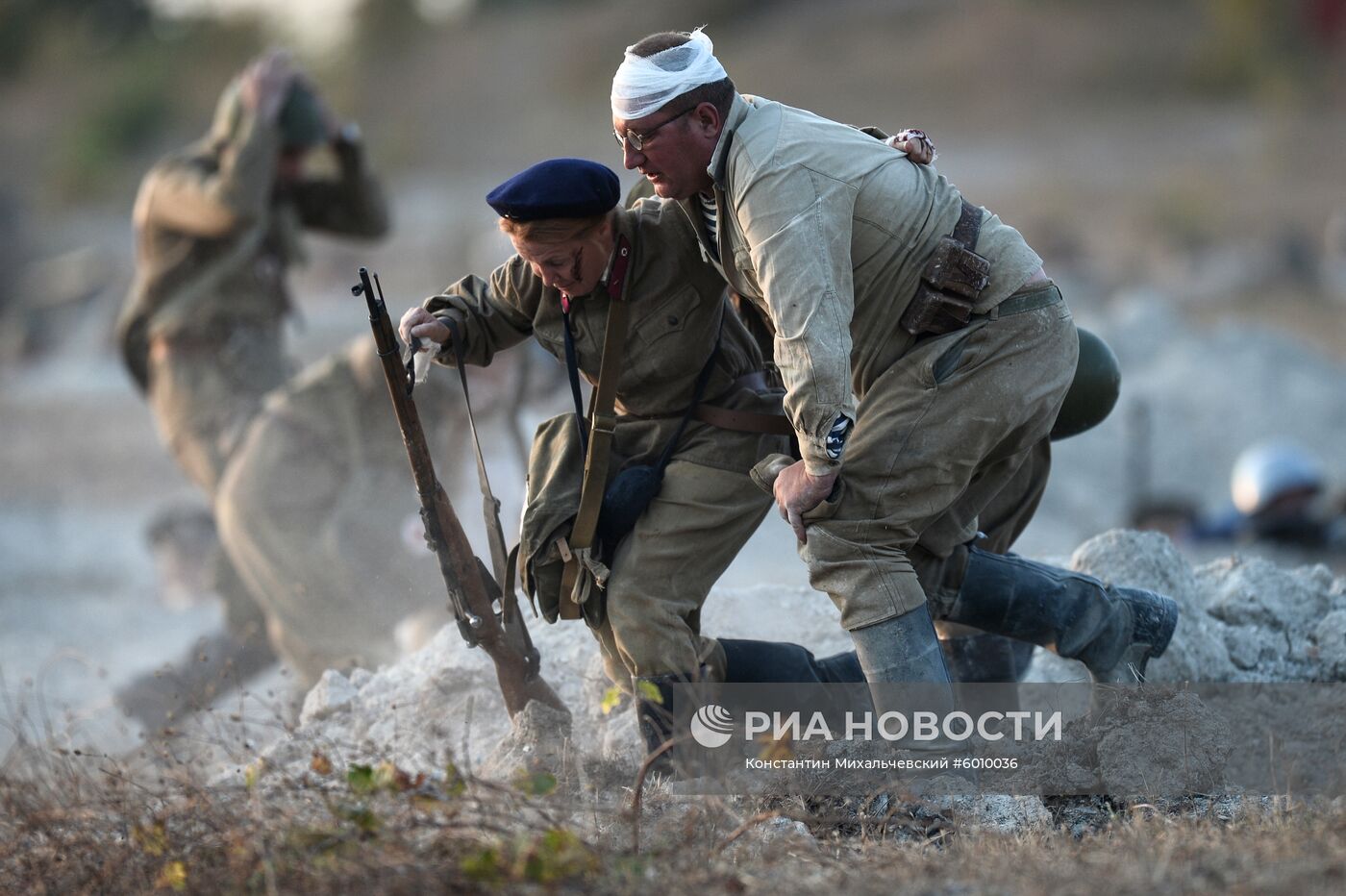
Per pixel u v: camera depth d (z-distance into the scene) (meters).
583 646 17.38
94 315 82.94
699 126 12.56
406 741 15.91
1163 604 14.84
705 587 13.90
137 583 37.62
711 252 13.24
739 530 13.91
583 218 13.02
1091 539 17.22
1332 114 150.25
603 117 172.62
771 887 11.30
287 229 25.03
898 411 12.97
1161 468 54.09
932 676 13.21
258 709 20.23
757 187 12.37
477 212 120.06
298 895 11.02
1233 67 165.12
